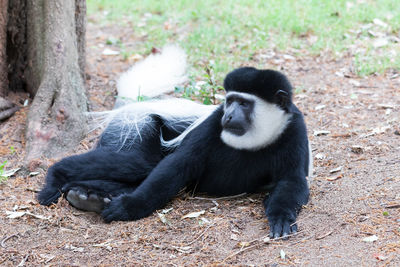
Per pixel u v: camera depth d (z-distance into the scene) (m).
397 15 14.92
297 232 6.41
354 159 8.48
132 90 10.06
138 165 7.66
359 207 6.79
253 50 13.30
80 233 6.58
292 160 7.18
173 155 7.37
